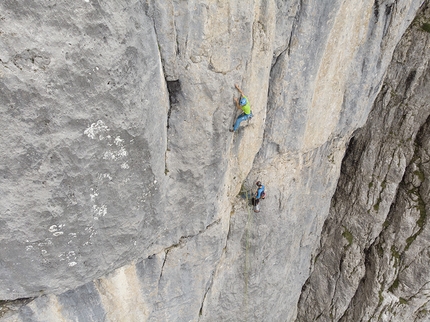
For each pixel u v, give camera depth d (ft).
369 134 58.39
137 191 25.27
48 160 19.60
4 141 17.78
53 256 23.12
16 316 24.53
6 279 22.38
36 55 16.85
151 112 23.48
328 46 34.94
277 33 30.76
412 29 50.88
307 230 55.57
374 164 58.39
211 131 28.35
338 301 65.46
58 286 24.97
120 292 30.68
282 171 43.39
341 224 63.98
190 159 28.78
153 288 34.24
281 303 58.54
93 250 25.04
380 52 43.88
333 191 57.98
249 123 32.91
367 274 61.57
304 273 64.28
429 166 53.01
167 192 28.99
